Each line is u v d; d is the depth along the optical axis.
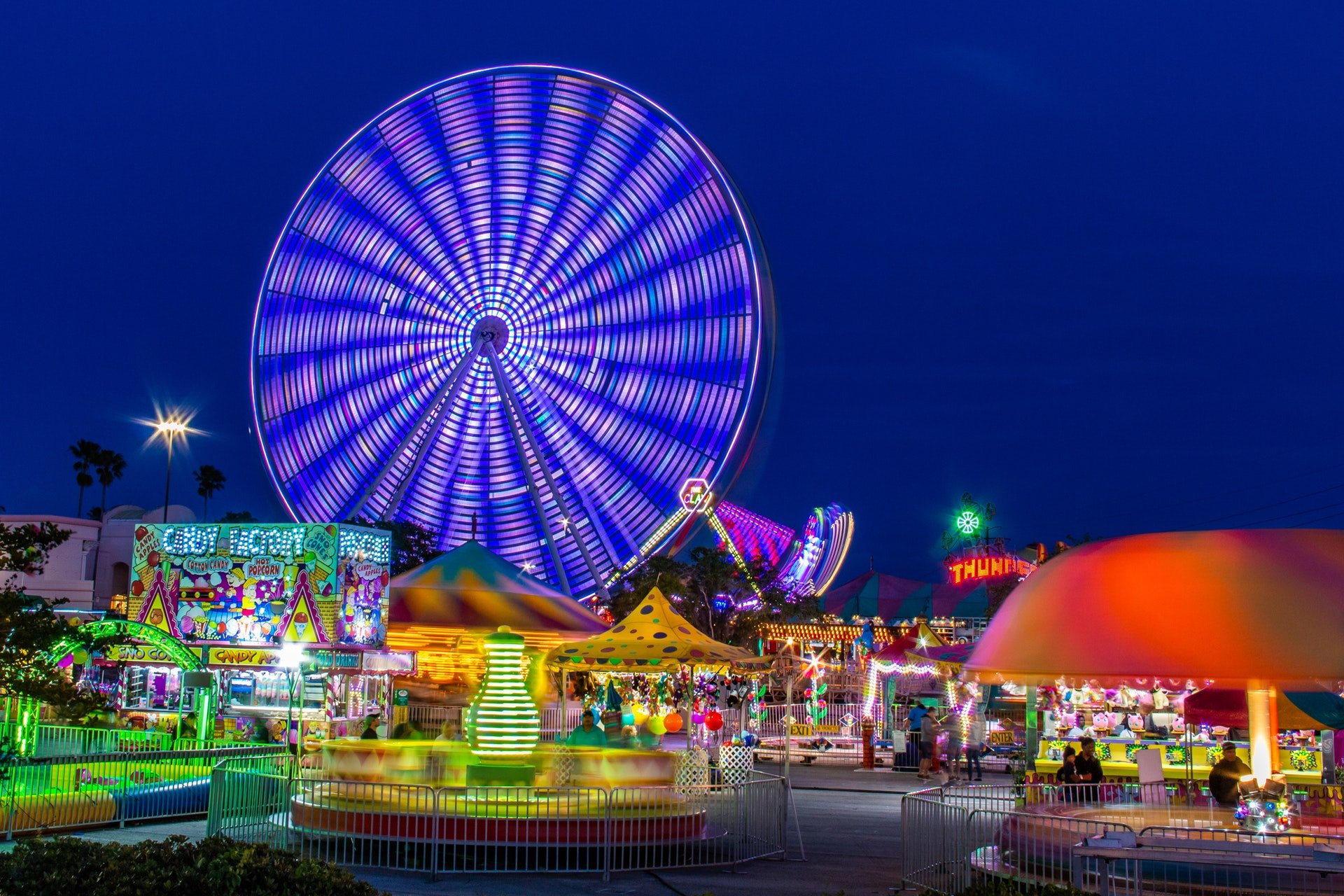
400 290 78.00
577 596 68.44
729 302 67.75
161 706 31.03
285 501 77.31
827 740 38.78
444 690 41.91
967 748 31.28
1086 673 13.20
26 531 18.42
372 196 80.19
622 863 16.12
